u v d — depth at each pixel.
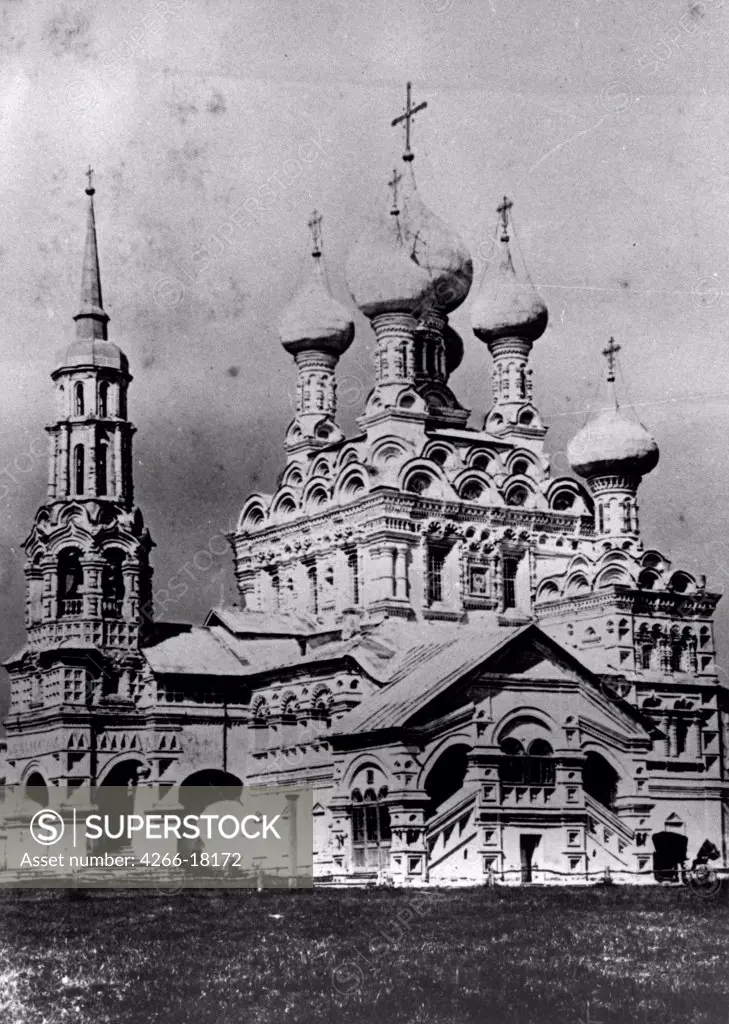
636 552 106.81
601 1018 42.34
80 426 106.12
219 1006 43.47
